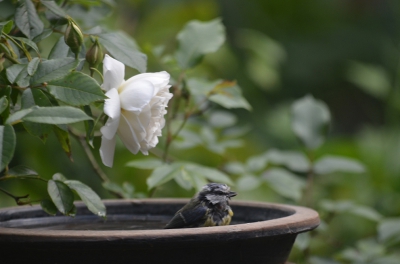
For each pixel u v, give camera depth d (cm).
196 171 221
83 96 193
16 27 210
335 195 363
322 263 244
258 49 374
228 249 194
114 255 192
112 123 193
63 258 192
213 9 352
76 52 200
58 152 269
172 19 338
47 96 197
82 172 276
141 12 382
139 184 284
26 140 260
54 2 210
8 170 199
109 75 195
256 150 344
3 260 194
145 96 193
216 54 359
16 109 204
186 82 230
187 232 191
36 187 268
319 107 250
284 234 196
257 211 213
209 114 249
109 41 205
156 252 192
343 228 356
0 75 198
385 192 381
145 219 216
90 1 218
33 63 195
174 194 285
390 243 243
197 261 194
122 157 287
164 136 248
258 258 197
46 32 207
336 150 384
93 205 199
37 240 190
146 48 238
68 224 212
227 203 209
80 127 275
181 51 230
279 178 240
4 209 211
